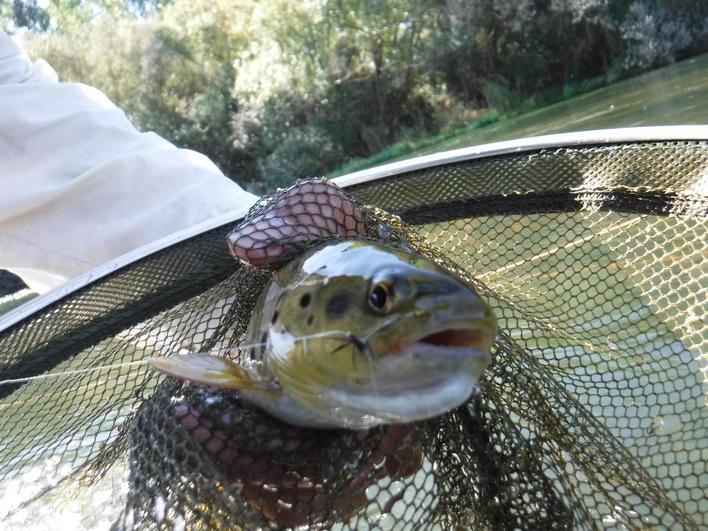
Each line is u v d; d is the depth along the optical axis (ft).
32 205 1.27
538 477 0.74
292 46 14.94
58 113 1.33
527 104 14.15
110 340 1.03
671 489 0.83
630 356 0.95
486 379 0.76
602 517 0.79
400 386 0.55
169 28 15.39
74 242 1.28
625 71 13.19
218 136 15.47
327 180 0.81
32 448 0.94
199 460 0.66
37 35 15.94
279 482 0.67
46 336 1.00
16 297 1.76
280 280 0.71
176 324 1.01
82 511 0.85
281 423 0.69
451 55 14.49
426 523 0.70
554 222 1.09
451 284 0.57
